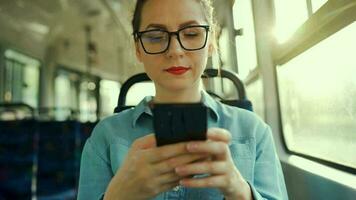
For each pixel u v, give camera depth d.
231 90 2.41
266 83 1.98
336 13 1.16
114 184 0.72
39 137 3.35
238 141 1.00
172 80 0.87
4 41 5.63
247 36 2.24
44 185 3.30
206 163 0.64
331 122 1.43
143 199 0.70
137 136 1.02
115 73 8.47
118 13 5.35
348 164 1.31
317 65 1.51
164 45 0.87
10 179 3.12
